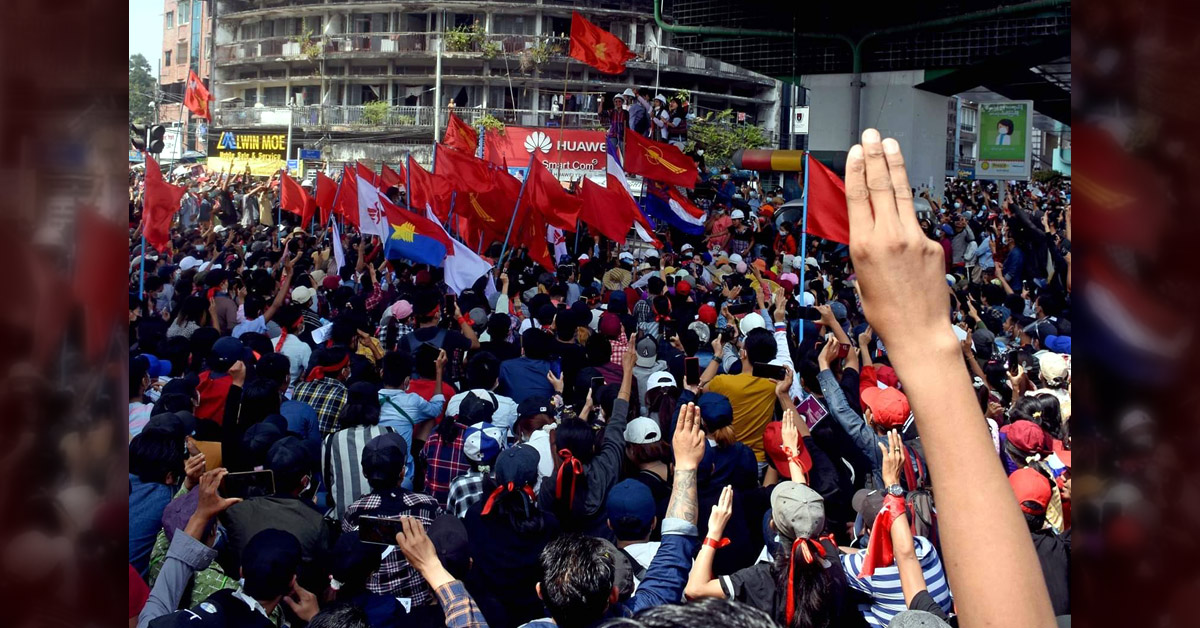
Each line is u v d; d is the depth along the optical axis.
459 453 5.99
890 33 21.02
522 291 12.88
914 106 22.03
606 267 16.59
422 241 11.98
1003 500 0.96
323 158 57.41
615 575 3.83
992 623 0.95
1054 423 5.97
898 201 1.01
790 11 21.30
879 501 4.54
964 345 8.04
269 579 3.77
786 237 20.95
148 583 4.44
